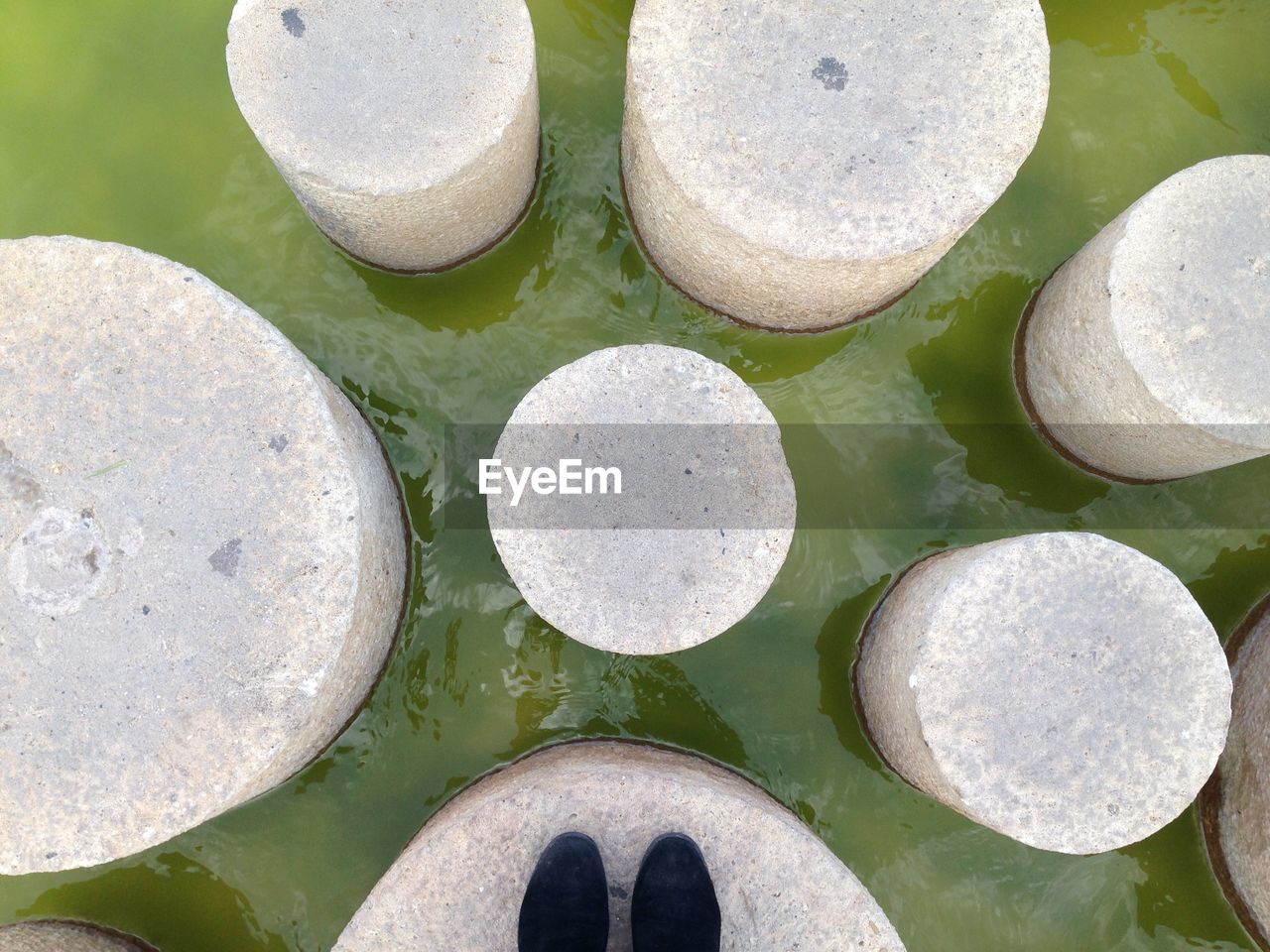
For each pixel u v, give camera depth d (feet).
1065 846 3.28
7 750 3.08
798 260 3.39
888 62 3.43
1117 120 4.45
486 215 3.88
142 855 4.03
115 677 3.11
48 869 3.05
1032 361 4.14
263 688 3.12
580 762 3.58
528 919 3.23
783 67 3.43
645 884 3.29
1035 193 4.38
